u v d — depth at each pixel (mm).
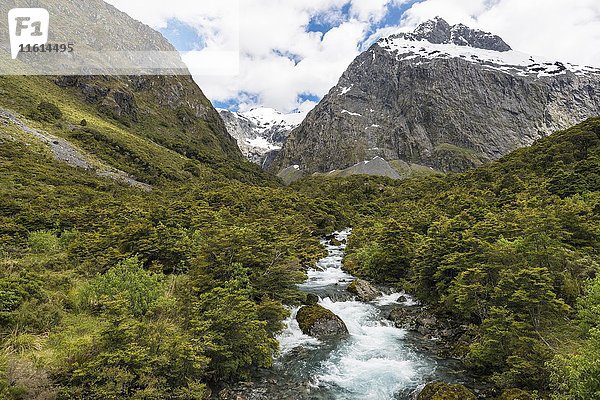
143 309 18281
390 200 112375
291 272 25984
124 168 91500
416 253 34844
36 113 97000
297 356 20781
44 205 43281
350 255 47375
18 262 22688
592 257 26641
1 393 11375
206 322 16844
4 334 14742
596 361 11812
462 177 112750
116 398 12711
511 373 16375
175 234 29797
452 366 19562
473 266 24656
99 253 27141
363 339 23375
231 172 149750
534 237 24953
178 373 15094
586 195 43531
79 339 14922
